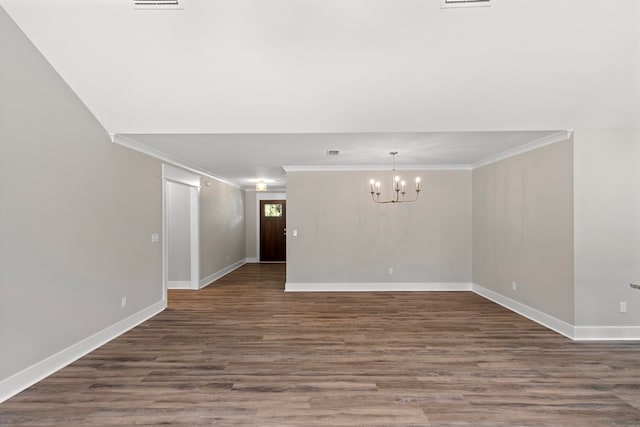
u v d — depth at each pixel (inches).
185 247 258.8
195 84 122.3
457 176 247.4
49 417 88.5
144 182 177.5
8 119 97.9
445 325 165.6
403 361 123.5
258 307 201.6
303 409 92.4
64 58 111.8
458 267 247.6
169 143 167.2
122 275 156.9
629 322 145.3
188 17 100.5
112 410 91.7
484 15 99.4
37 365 108.3
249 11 98.7
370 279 248.7
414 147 181.6
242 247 391.9
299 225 249.1
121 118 137.9
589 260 144.9
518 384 106.0
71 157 123.7
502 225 203.8
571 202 146.3
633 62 112.7
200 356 128.4
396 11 98.4
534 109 133.4
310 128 146.9
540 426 84.9
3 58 96.3
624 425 85.4
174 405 94.3
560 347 136.3
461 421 87.0
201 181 263.3
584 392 101.1
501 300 205.9
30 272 105.7
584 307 145.1
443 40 106.5
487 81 120.6
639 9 97.7
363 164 237.3
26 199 104.0
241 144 171.5
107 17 100.3
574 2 96.0
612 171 144.6
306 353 131.3
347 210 248.7
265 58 112.7
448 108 133.6
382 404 95.0
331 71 117.4
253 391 102.0
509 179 195.9
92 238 135.6
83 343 129.9
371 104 132.0
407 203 248.4
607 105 131.3
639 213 144.5
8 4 95.7
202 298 225.3
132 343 142.2
